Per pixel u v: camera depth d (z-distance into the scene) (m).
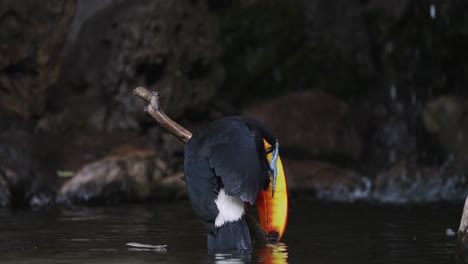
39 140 13.83
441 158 17.16
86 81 15.77
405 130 18.00
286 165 15.08
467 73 18.45
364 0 19.84
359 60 18.91
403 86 18.86
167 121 8.03
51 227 9.18
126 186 13.05
